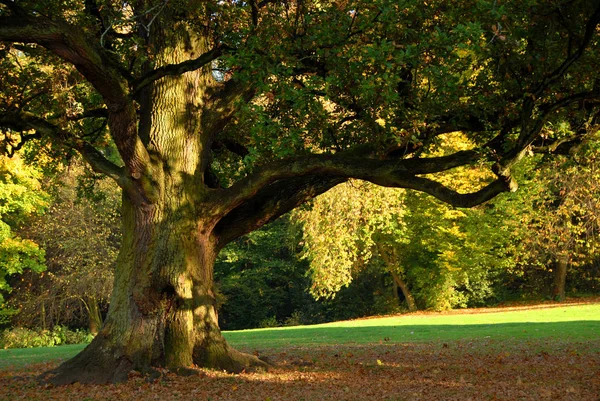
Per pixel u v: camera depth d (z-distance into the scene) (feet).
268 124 33.53
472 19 33.83
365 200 88.99
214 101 39.09
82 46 28.45
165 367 35.35
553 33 33.99
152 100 37.99
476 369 38.60
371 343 57.47
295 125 38.81
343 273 96.22
